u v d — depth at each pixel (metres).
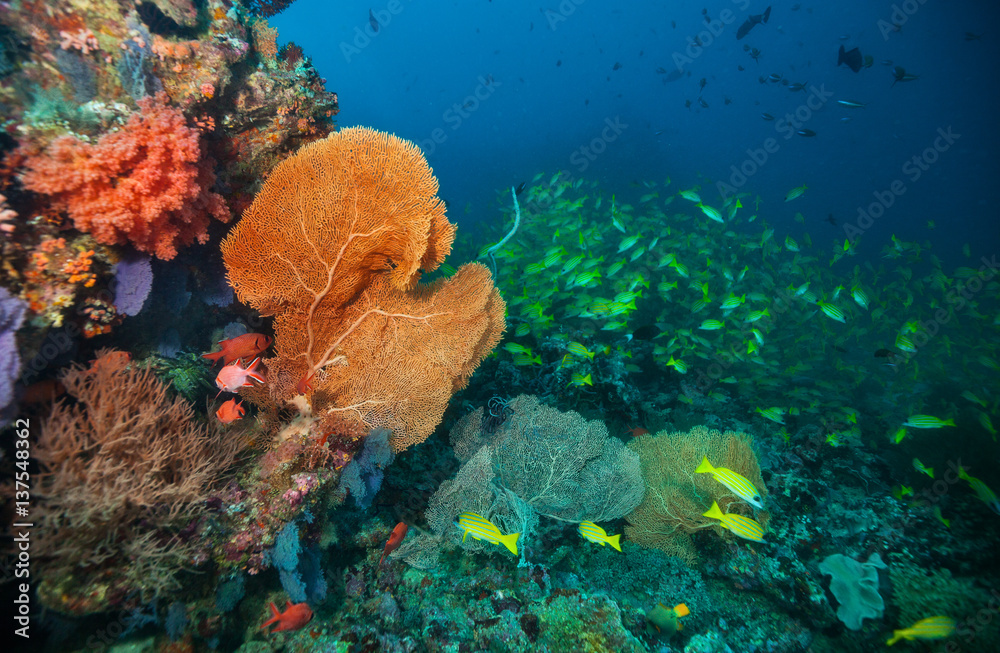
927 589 4.47
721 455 4.85
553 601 3.55
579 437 4.60
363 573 3.68
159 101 2.79
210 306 3.63
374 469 3.41
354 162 3.04
